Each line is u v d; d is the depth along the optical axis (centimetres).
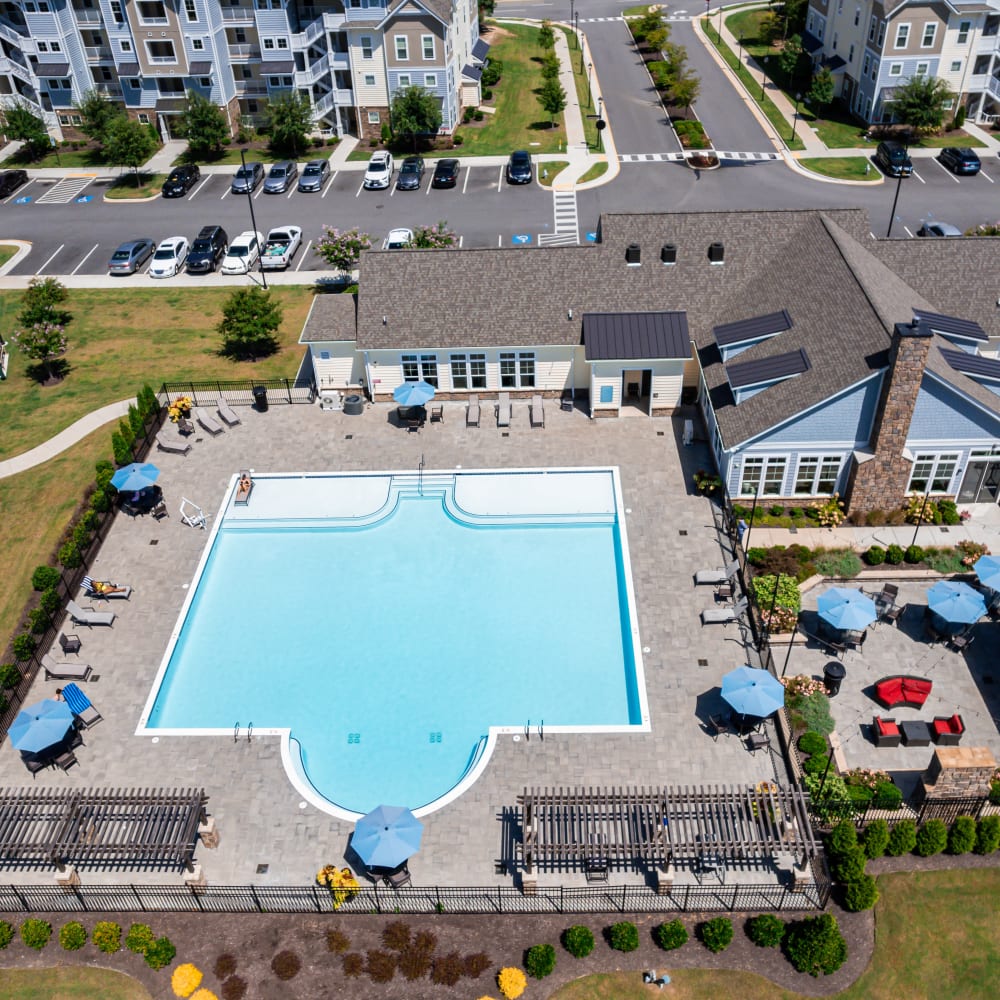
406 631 3756
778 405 3981
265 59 8344
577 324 4653
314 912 2814
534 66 9950
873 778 3067
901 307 4156
